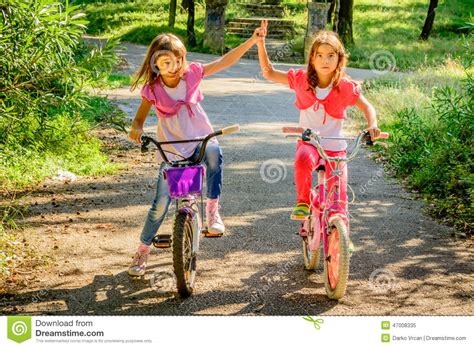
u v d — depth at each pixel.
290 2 50.00
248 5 45.53
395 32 42.72
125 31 43.53
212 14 38.44
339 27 39.28
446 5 49.12
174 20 43.44
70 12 6.18
